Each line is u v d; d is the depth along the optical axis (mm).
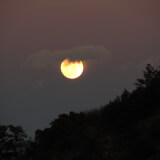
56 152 86312
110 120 86875
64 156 83625
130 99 89875
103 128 85062
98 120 89812
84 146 82312
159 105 80812
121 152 73438
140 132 74875
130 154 70750
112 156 74250
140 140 71875
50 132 94188
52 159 85688
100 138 82188
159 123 73062
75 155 81438
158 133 71125
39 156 90375
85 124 90188
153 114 79000
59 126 93688
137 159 68875
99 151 78312
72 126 91312
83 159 79125
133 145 72312
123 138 77250
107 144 78688
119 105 90375
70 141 85938
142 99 83500
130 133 76812
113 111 87938
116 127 82625
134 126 78688
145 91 87125
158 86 84938
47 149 90312
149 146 68812
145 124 76688
